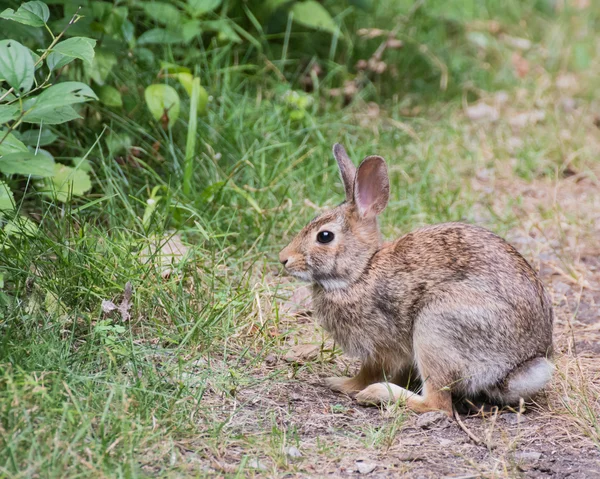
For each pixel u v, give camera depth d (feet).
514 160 52.42
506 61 62.34
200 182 41.34
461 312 27.96
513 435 27.58
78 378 25.67
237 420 26.89
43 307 29.43
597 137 55.93
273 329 33.14
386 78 56.85
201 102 41.57
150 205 35.78
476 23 64.90
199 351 30.45
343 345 30.37
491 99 58.75
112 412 24.50
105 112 41.86
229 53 51.03
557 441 27.32
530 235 44.73
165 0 48.52
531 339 28.40
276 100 49.75
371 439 26.53
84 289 30.37
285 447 25.44
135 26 47.57
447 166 49.29
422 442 26.78
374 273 29.55
